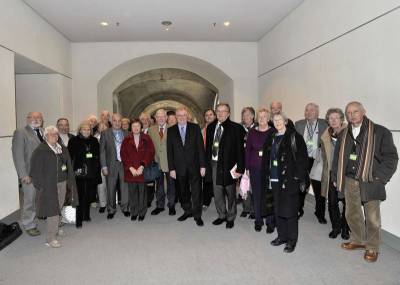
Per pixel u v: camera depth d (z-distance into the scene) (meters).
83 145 4.75
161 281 3.08
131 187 5.00
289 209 3.63
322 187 4.18
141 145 4.98
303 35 6.09
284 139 3.63
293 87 6.61
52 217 3.95
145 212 5.14
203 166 4.75
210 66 9.28
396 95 3.70
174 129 4.86
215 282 3.05
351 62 4.56
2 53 4.95
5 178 4.91
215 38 8.64
